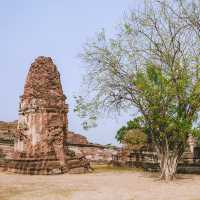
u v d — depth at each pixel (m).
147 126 23.03
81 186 17.73
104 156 42.38
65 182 19.64
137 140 34.12
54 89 28.31
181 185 18.80
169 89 20.98
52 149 26.77
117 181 20.72
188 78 20.92
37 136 26.66
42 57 28.64
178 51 21.72
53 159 26.22
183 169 28.64
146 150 33.62
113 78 23.42
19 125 28.03
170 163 21.78
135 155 34.03
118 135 36.72
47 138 26.69
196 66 21.05
